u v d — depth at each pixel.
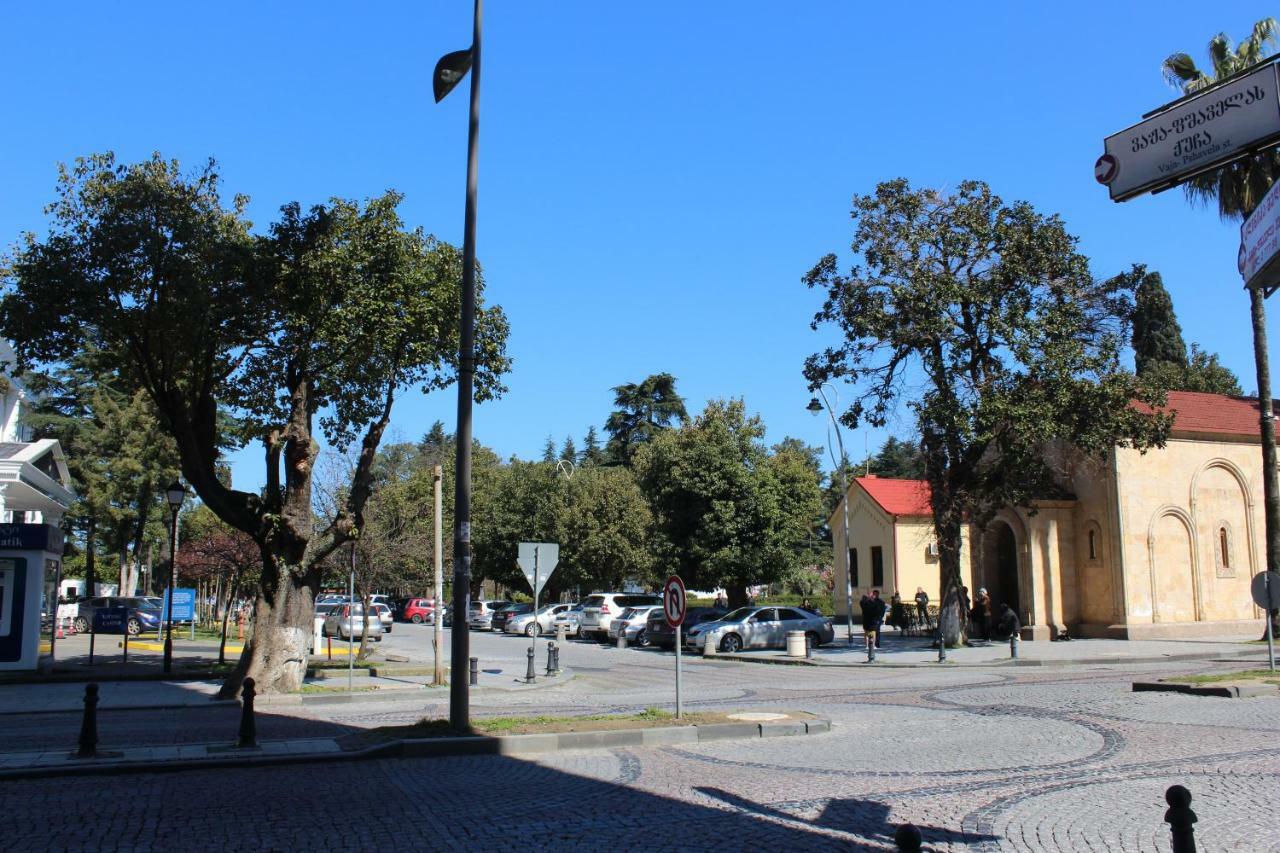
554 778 10.59
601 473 58.41
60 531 25.64
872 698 18.84
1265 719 13.86
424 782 10.42
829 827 8.20
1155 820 8.23
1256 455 36.69
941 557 31.78
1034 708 16.11
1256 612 35.56
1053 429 27.97
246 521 19.92
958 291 28.98
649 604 42.56
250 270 18.58
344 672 25.91
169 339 18.55
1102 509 34.72
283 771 11.17
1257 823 7.95
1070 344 28.53
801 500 45.28
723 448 43.94
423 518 45.75
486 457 70.31
